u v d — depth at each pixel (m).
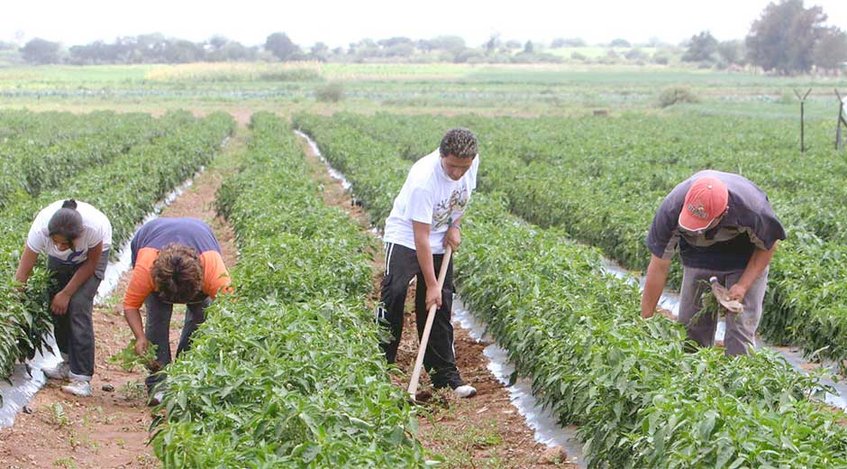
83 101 79.50
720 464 5.56
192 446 5.71
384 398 6.43
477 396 9.95
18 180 22.00
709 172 8.33
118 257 16.84
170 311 9.23
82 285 9.64
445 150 8.81
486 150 31.47
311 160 37.47
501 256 11.66
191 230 9.06
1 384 9.39
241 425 6.23
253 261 10.55
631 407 7.02
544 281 10.47
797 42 150.38
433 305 9.07
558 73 162.75
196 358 7.30
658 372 7.10
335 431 5.98
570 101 85.81
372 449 5.71
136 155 26.45
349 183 27.11
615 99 90.25
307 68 129.00
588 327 8.23
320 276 10.23
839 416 6.45
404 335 12.12
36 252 9.30
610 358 7.22
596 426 7.29
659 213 8.27
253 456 5.66
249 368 6.90
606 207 17.09
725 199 7.84
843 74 151.38
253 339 7.62
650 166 25.64
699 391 6.55
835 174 24.58
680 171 23.80
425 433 8.64
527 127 45.34
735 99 88.31
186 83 115.19
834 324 10.06
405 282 9.46
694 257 8.67
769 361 7.23
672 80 135.88
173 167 26.69
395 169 22.50
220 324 7.94
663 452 6.05
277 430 6.03
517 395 9.72
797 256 12.20
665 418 6.20
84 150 28.69
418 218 9.05
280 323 8.05
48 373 10.23
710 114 63.66
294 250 11.43
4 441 8.11
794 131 41.75
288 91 99.38
